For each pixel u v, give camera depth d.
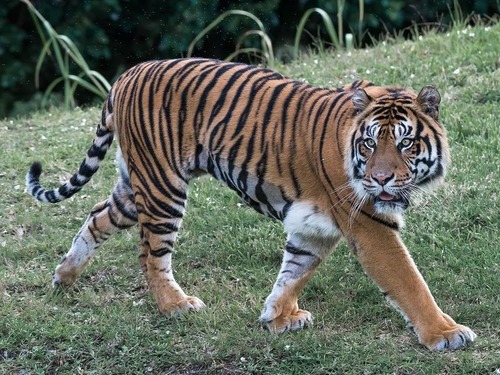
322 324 10.41
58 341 10.43
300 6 23.11
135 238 12.70
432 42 17.70
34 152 15.36
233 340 10.07
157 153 10.61
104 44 22.91
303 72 17.41
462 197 12.52
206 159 10.56
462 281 10.98
